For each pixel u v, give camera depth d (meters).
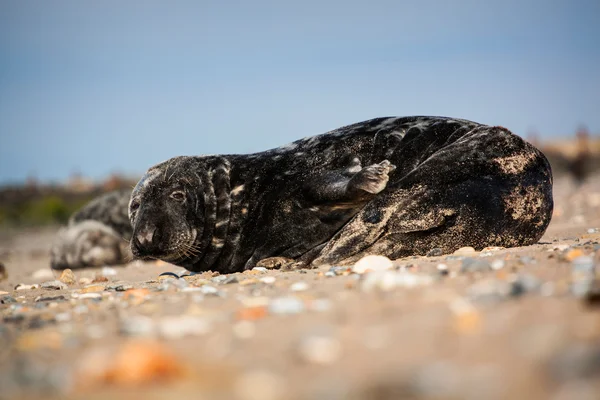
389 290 9.70
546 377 5.52
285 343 7.36
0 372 7.00
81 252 26.94
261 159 16.95
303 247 15.87
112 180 74.00
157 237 16.03
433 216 14.82
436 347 6.66
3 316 11.33
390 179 15.65
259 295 10.92
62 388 6.41
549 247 13.66
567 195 42.31
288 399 5.66
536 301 7.87
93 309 11.08
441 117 16.50
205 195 16.73
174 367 6.54
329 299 9.61
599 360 5.46
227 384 6.18
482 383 5.49
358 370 6.25
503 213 14.97
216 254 16.86
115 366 6.51
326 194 15.38
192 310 9.80
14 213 65.69
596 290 7.38
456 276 10.49
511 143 15.50
